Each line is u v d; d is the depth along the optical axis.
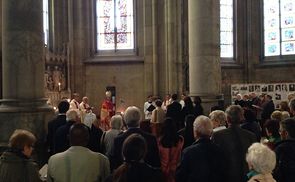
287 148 5.00
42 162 9.18
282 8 25.66
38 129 9.38
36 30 9.66
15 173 4.20
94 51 23.30
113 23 23.47
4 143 9.07
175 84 21.98
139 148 3.78
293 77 25.09
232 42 26.12
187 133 7.59
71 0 22.19
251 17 25.98
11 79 9.45
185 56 22.72
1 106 9.43
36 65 9.62
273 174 4.96
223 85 25.25
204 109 13.98
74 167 4.42
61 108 8.48
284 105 10.84
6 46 9.54
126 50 23.28
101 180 4.55
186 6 22.81
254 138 5.63
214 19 14.41
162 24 22.33
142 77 22.80
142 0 22.88
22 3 9.48
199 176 4.87
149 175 3.70
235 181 5.44
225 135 5.59
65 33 21.91
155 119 7.32
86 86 22.88
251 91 20.17
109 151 7.17
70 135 4.59
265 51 26.06
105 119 17.09
